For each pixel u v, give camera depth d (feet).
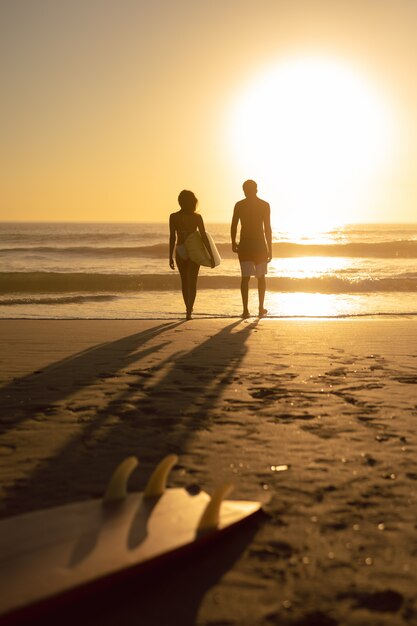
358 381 18.60
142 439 13.24
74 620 6.72
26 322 33.55
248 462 11.82
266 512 9.56
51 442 13.05
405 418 14.66
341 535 8.83
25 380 18.85
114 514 8.59
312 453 12.28
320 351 24.08
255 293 66.08
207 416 14.90
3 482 10.84
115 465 11.71
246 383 18.40
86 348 24.85
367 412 15.20
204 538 8.19
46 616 6.67
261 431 13.71
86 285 71.36
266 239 36.32
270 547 8.44
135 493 9.39
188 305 35.17
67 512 8.61
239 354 23.43
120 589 7.30
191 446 12.75
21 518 8.39
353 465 11.64
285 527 9.07
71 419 14.71
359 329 30.63
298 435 13.42
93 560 7.29
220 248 151.02
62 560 7.25
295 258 140.67
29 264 121.60
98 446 12.80
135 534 8.04
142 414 15.12
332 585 7.50
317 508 9.75
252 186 35.40
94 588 6.86
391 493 10.36
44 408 15.69
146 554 7.52
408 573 7.79
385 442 12.94
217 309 52.13
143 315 47.19
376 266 113.91
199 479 10.95
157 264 120.78
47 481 10.90
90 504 8.90
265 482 10.82
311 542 8.61
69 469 11.50
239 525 8.88
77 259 135.74
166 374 19.74
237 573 7.75
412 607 7.04
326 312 50.57
